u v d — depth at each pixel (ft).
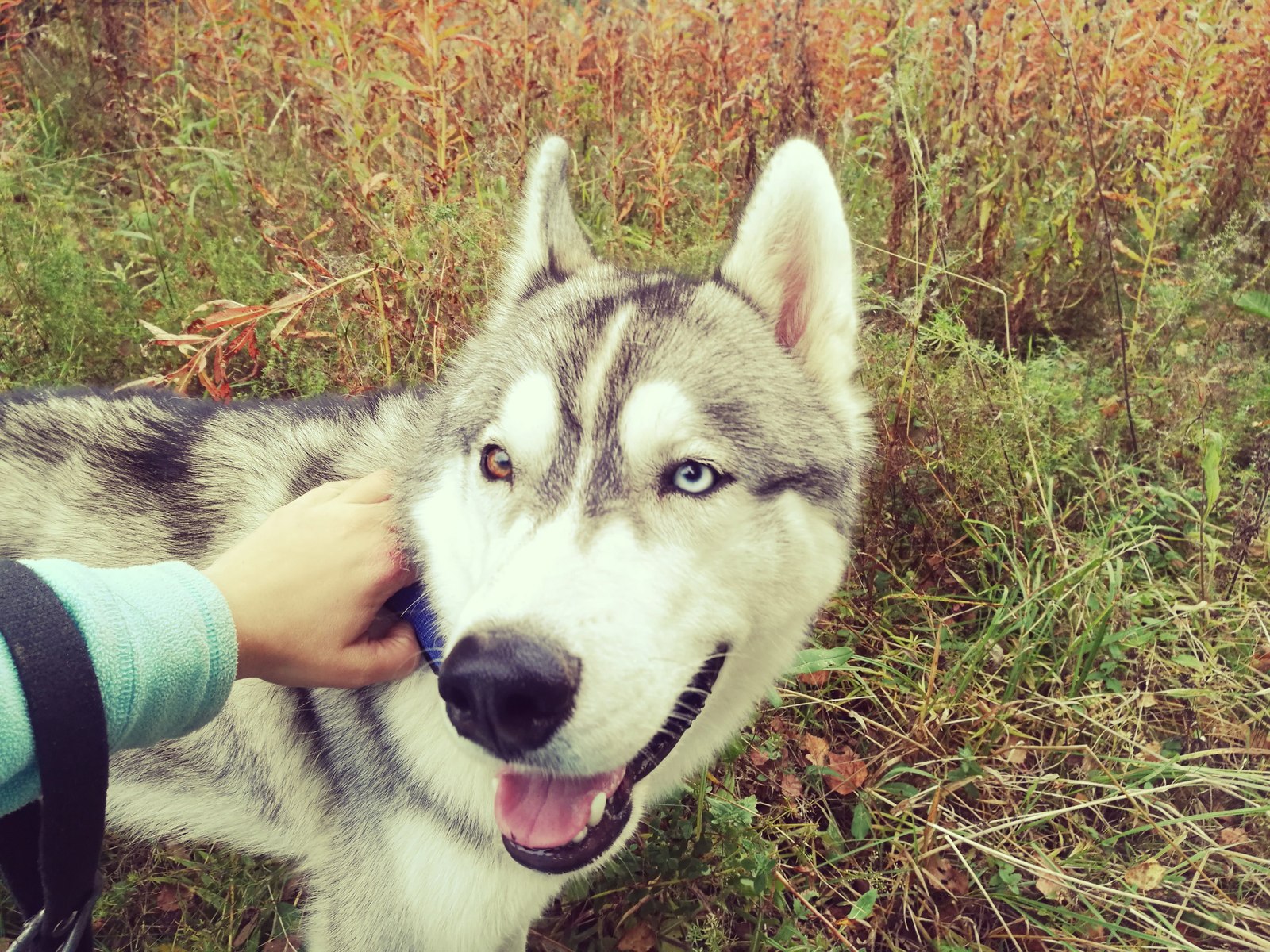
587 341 1.16
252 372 2.02
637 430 1.08
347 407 1.46
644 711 0.96
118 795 1.43
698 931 1.42
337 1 2.32
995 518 1.98
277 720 1.35
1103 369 2.35
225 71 2.87
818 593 1.23
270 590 0.97
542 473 1.09
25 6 3.38
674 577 1.04
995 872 1.55
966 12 2.77
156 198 2.66
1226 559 1.86
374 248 2.02
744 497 1.11
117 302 2.28
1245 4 2.97
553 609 0.93
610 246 2.42
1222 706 1.68
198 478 1.39
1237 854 1.50
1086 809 1.63
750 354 1.20
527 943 1.49
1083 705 1.72
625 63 3.08
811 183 1.24
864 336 2.06
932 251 2.00
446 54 2.39
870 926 1.47
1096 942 1.44
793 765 1.67
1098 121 2.70
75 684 0.70
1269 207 2.40
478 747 0.96
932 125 2.74
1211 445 1.79
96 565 1.35
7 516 1.40
